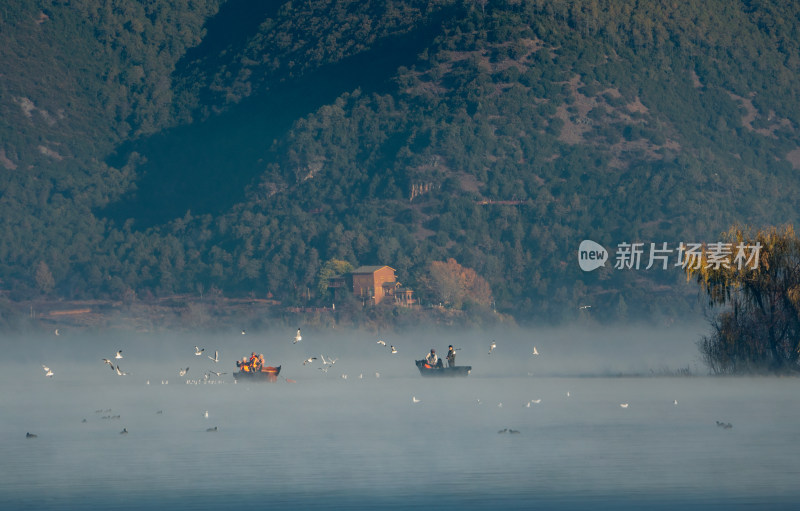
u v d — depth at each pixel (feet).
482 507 396.57
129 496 422.82
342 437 581.94
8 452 540.11
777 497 406.41
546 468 474.49
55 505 408.26
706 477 446.60
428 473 465.88
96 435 604.90
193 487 440.04
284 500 412.36
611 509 391.24
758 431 579.89
